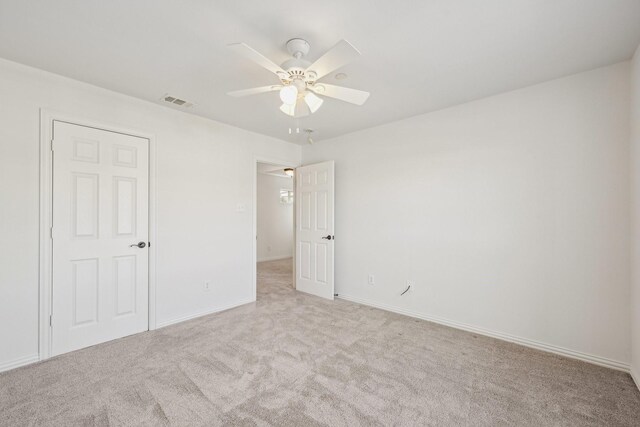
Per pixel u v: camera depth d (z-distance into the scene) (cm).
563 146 234
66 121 234
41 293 223
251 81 240
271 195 747
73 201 238
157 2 151
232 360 223
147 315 282
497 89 255
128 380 196
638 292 192
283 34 178
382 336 269
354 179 379
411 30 174
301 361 222
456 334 275
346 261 388
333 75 228
